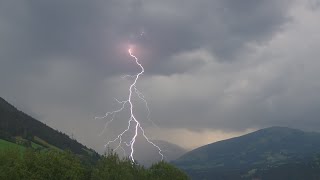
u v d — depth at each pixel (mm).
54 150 76938
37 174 67125
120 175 78750
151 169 95500
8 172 64812
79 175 74312
